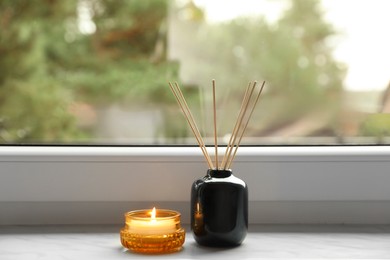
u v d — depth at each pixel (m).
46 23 3.58
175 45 3.72
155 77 3.71
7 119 3.53
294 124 3.67
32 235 0.80
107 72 3.68
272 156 0.86
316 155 0.86
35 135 3.57
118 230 0.83
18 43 3.54
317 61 3.67
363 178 0.86
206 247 0.74
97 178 0.85
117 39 3.69
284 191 0.86
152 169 0.86
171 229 0.72
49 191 0.85
